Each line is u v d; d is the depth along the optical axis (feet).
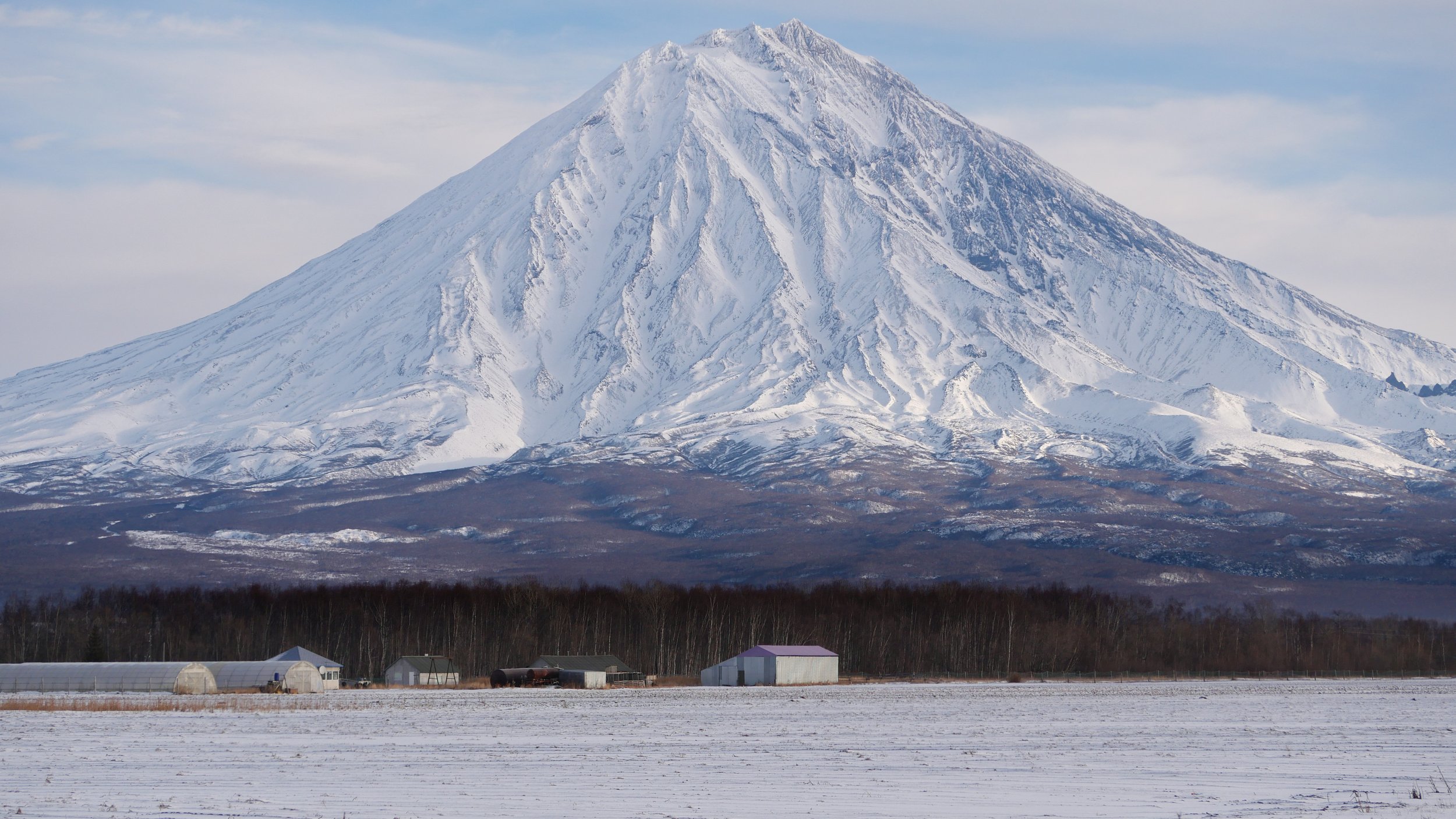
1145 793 197.16
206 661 614.34
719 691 487.20
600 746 264.52
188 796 192.65
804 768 227.20
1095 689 506.48
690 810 180.96
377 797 192.65
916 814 177.47
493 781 209.05
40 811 179.42
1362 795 195.00
